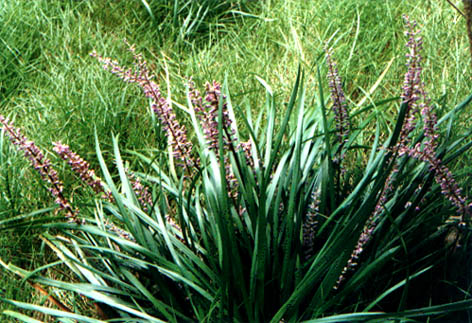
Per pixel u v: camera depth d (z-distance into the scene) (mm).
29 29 4516
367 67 4148
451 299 2547
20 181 3277
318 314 2234
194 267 2500
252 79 4008
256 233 2248
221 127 2113
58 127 3623
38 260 3008
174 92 3879
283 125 2312
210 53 4375
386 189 2457
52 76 4090
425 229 2613
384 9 4434
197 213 2465
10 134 2393
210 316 2379
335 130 2594
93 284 2486
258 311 2275
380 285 2531
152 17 4555
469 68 3805
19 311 2705
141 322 2346
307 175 2572
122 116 3758
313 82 3785
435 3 4379
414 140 2672
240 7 4930
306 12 4539
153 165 3277
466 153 3090
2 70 4184
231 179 2506
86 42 4402
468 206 2396
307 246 2461
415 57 2307
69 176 3402
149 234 2510
